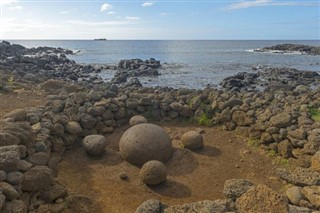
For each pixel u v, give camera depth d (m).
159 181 6.05
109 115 8.45
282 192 5.37
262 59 46.28
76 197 5.32
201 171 6.71
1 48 42.25
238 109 8.47
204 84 21.42
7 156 4.61
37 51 54.75
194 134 7.55
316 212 4.01
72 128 7.41
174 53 64.62
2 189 4.21
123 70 29.12
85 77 24.00
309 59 46.25
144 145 6.76
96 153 7.09
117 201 5.59
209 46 110.00
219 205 4.09
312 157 5.99
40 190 5.00
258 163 6.98
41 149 5.84
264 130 7.59
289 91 13.17
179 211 4.12
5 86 11.91
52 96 10.10
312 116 8.30
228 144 7.84
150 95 9.66
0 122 6.05
